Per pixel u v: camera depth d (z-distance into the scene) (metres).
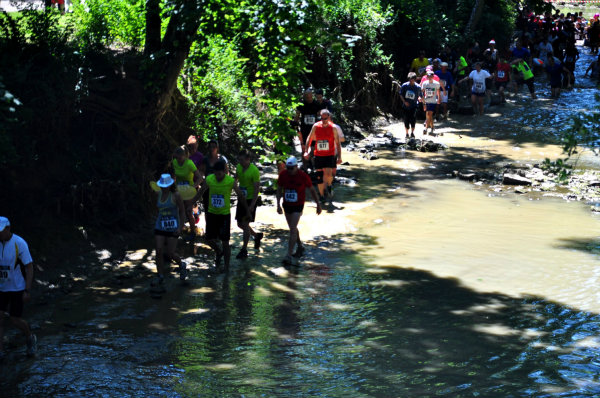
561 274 9.95
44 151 10.97
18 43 11.01
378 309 8.66
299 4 10.17
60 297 8.91
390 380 6.68
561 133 21.31
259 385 6.55
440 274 9.99
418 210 13.55
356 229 12.33
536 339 7.75
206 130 14.72
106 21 15.05
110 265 10.14
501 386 6.55
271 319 8.32
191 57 13.30
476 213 13.34
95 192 11.06
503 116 23.92
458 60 27.41
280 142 11.22
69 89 11.22
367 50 23.19
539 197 14.61
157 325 8.07
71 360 7.07
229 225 10.05
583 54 41.16
